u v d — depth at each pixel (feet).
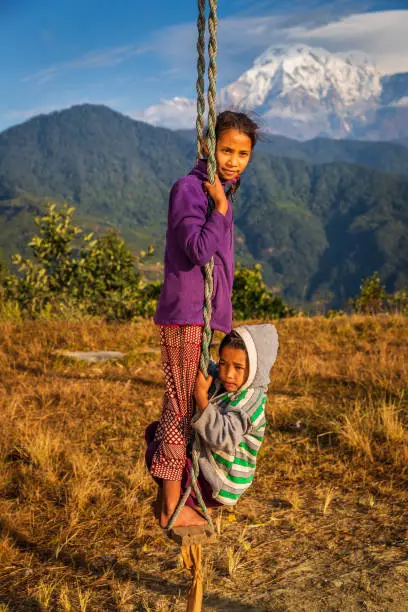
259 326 10.05
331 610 12.16
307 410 25.57
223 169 9.93
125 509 17.01
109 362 34.24
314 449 21.53
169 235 9.79
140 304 55.57
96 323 46.34
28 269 53.83
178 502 10.02
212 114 9.36
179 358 9.85
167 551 14.92
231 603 12.57
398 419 24.13
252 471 10.14
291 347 38.32
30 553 14.79
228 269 9.95
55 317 49.39
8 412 25.11
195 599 10.47
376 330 42.65
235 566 13.88
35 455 20.29
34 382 30.14
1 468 19.51
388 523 15.88
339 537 15.31
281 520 16.46
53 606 12.56
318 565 13.99
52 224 54.70
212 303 9.80
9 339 38.45
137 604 12.64
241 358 9.67
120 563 14.33
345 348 38.27
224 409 9.85
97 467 19.84
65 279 54.60
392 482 18.51
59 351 36.22
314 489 18.37
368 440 21.31
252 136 9.88
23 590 13.19
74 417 25.25
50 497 17.81
